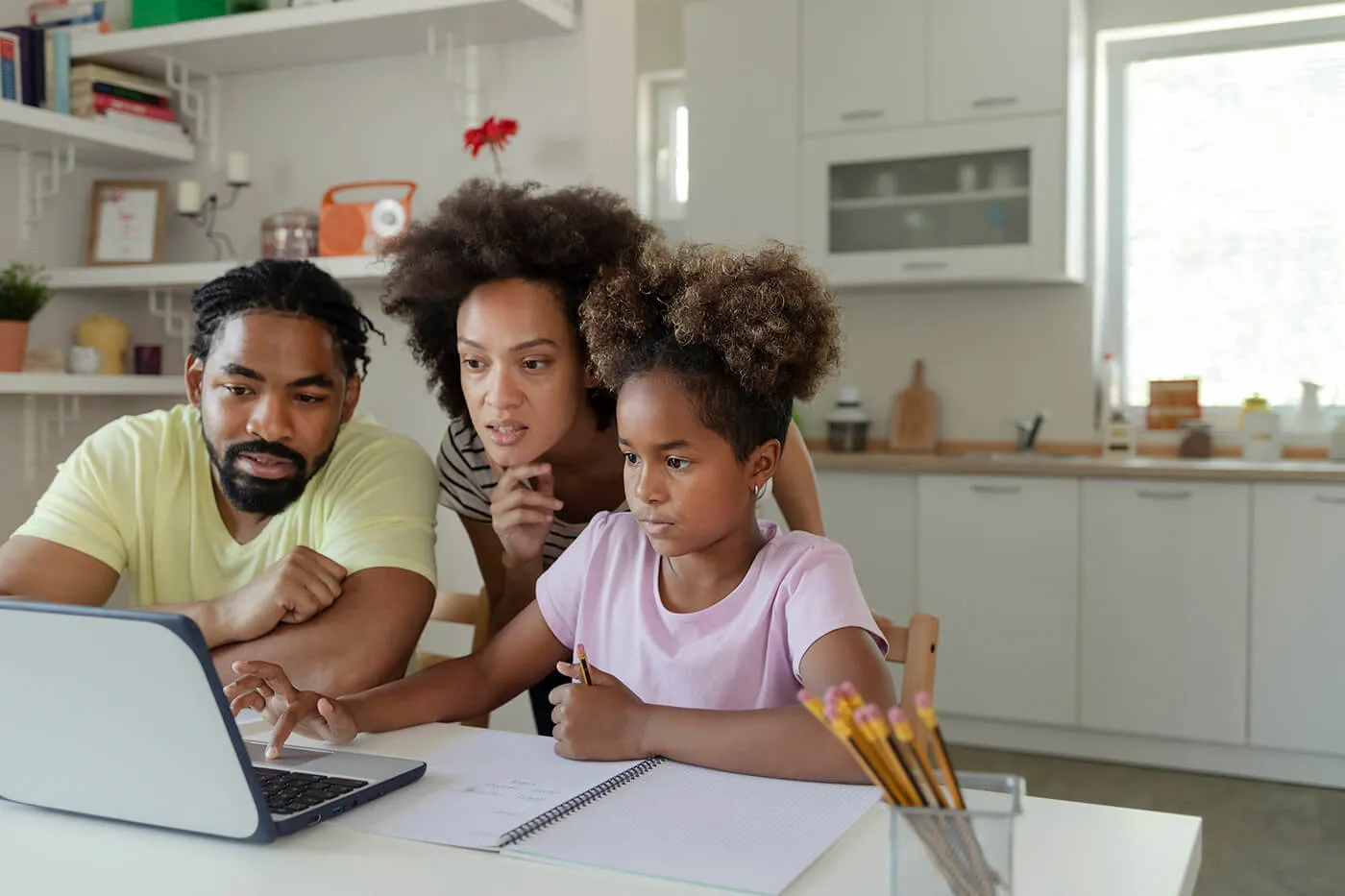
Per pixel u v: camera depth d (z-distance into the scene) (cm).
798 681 118
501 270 138
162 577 164
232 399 147
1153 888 79
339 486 160
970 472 370
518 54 260
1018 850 86
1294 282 400
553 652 135
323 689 140
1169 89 412
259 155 289
